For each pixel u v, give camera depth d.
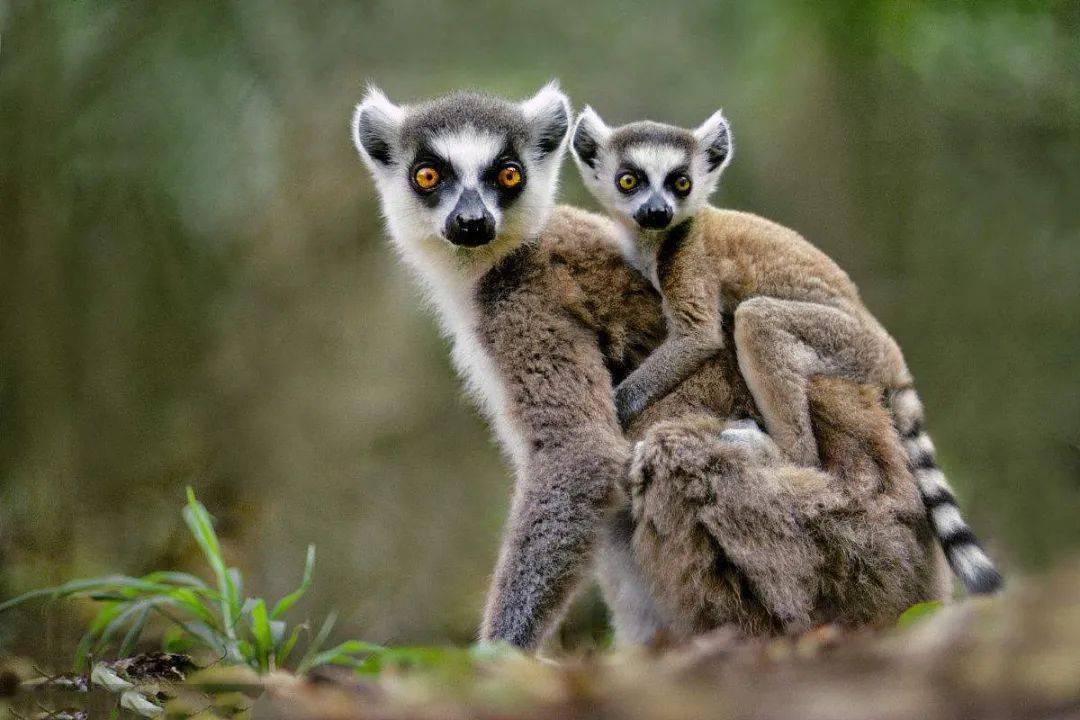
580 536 7.93
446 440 16.75
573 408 8.27
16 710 7.82
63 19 14.27
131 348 15.55
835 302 9.01
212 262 16.61
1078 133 18.47
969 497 15.84
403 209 9.52
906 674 4.70
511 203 9.09
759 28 18.20
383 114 9.69
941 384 18.27
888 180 18.77
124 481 15.01
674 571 7.96
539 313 8.67
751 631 7.88
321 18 17.88
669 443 7.88
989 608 5.05
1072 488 15.96
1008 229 19.27
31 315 12.95
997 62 17.70
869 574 7.93
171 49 16.03
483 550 15.22
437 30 18.56
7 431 12.62
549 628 7.97
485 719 5.12
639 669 5.46
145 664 8.45
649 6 19.41
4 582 11.87
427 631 14.01
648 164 10.16
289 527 15.56
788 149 18.77
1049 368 18.22
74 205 14.45
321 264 17.42
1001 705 4.32
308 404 16.75
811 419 8.39
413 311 17.42
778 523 7.86
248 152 16.62
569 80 18.69
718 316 8.81
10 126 13.01
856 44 17.48
